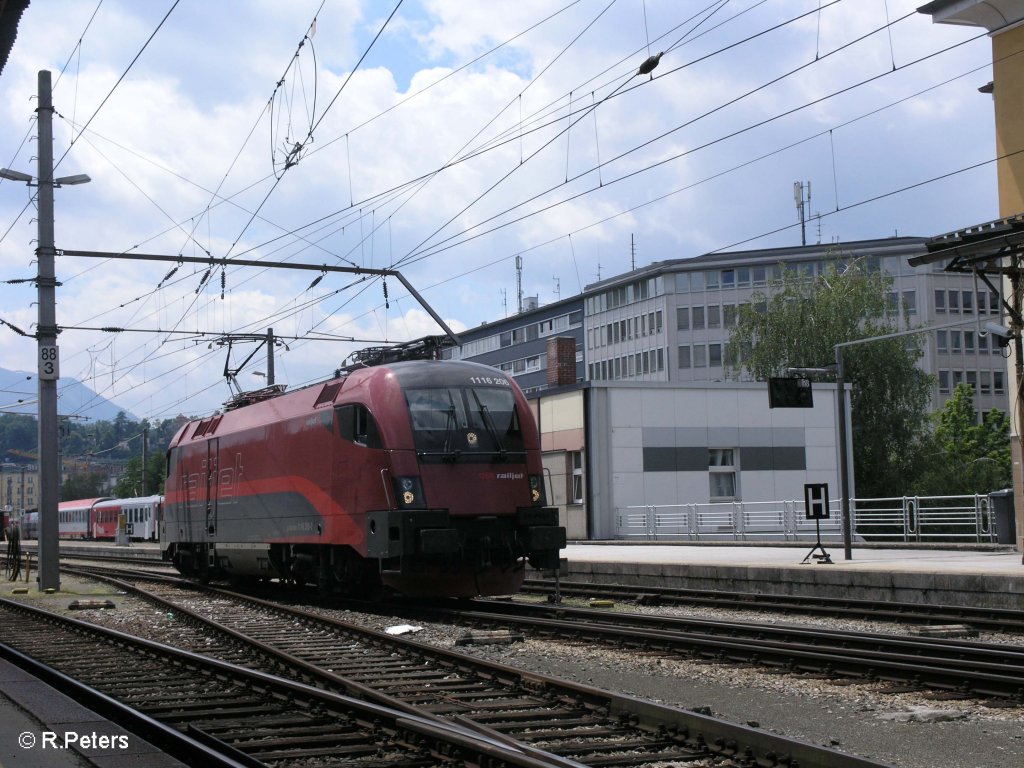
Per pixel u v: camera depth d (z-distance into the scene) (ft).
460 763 24.31
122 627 56.34
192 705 31.58
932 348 257.34
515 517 59.98
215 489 81.71
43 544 77.97
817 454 143.74
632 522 135.64
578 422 138.72
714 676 36.27
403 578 57.77
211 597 75.10
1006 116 83.66
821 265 256.11
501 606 62.18
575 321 298.97
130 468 343.87
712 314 261.65
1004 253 65.36
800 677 35.29
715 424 140.46
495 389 61.67
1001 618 52.13
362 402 60.34
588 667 38.91
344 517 61.11
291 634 50.67
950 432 202.59
